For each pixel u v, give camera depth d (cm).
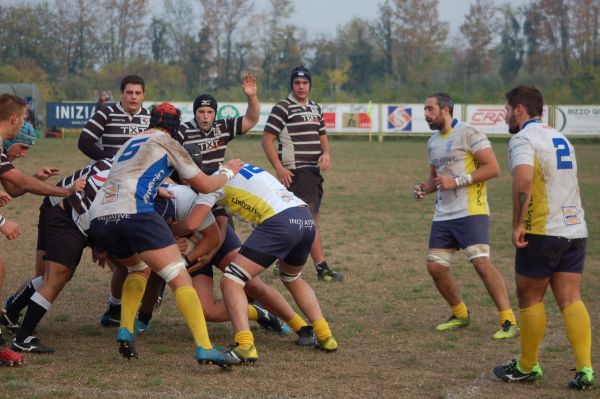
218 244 936
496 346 970
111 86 9350
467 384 809
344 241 1770
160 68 9638
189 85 10231
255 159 3806
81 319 1091
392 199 2519
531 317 801
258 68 10519
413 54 10612
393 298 1239
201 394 758
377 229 1942
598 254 1622
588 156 4306
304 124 1406
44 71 9706
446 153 1048
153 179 829
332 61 11138
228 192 909
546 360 902
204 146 1185
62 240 912
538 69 10231
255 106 1199
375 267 1487
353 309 1166
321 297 1246
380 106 5734
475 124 5694
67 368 847
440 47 10619
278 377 826
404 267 1487
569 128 5697
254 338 1001
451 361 901
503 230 1930
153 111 874
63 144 4581
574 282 810
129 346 854
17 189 943
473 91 8256
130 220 816
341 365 878
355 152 4491
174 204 914
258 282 968
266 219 888
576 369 805
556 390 792
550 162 792
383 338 1004
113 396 749
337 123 5762
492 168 1020
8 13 9894
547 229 792
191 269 947
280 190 908
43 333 1006
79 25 10025
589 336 797
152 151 829
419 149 4750
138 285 868
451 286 1048
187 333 1023
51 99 8750
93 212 832
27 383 782
